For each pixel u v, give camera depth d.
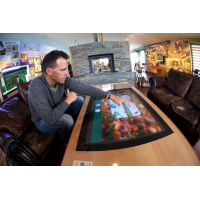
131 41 7.14
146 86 4.38
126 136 0.98
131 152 0.84
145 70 8.21
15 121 1.39
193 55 4.05
